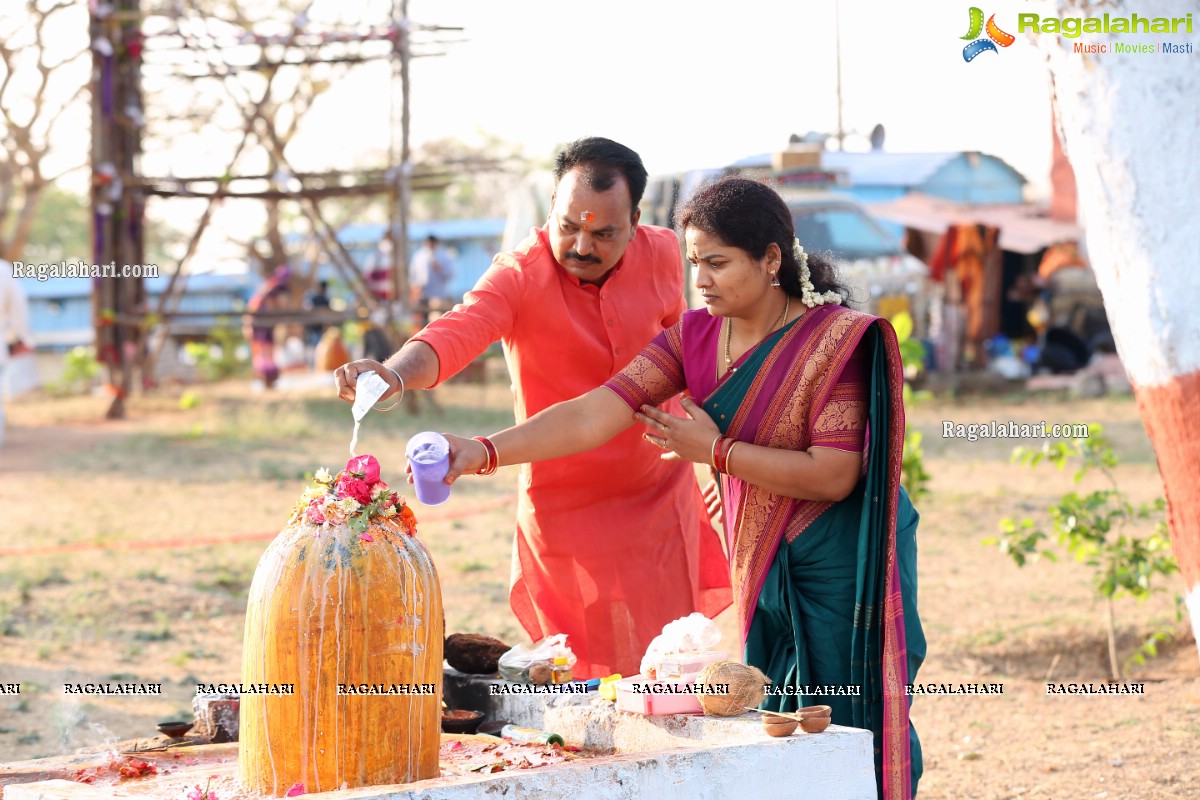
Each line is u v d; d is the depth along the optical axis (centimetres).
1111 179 381
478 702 416
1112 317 393
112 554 914
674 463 442
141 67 1756
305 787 304
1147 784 475
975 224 1933
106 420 1820
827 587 355
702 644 355
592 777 284
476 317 398
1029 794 471
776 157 1725
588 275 411
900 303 1927
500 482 1323
